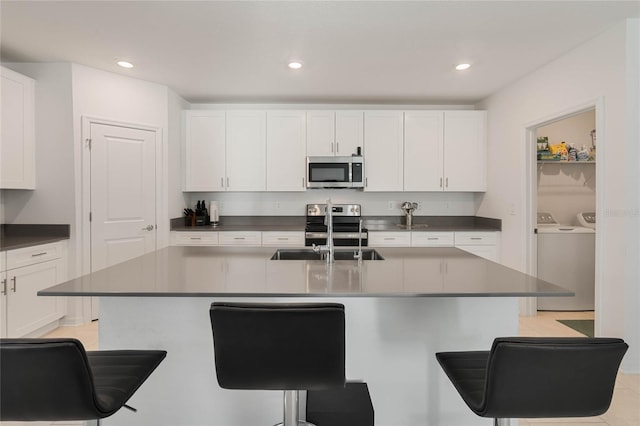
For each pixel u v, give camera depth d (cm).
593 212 453
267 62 333
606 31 268
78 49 306
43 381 109
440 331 181
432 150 447
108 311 178
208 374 179
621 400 224
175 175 427
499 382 110
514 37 282
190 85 398
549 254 393
